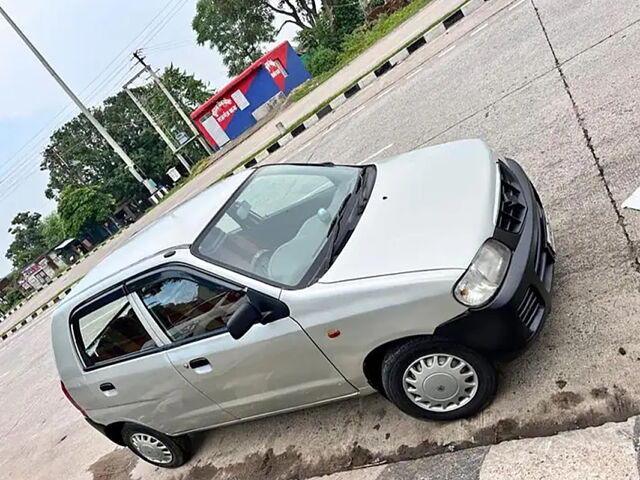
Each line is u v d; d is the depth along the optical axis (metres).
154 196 33.81
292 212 3.67
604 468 2.29
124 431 4.11
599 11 7.55
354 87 14.75
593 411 2.56
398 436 3.15
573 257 3.55
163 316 3.39
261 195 3.85
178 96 52.00
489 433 2.80
